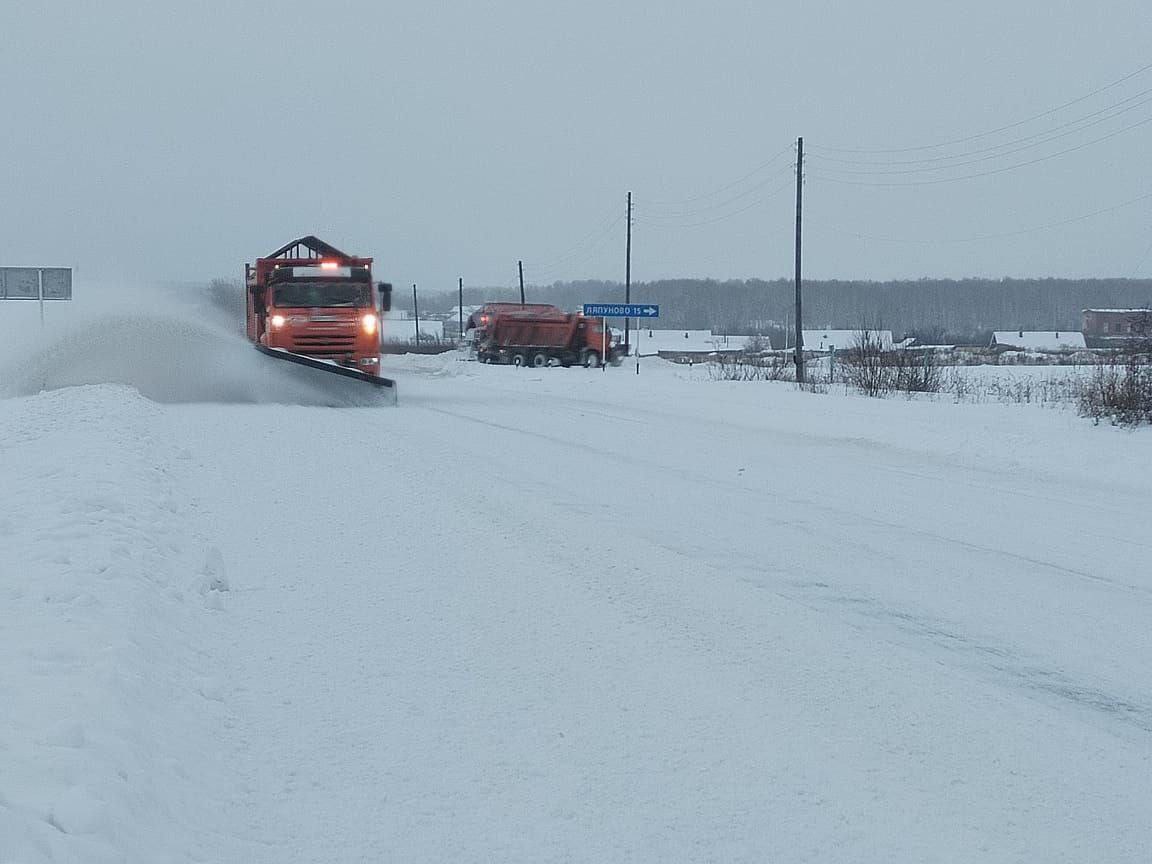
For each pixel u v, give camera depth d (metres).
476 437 18.89
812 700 6.17
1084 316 113.75
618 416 24.47
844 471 15.86
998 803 4.92
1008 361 65.56
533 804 4.83
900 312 151.62
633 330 142.25
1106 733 5.80
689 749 5.45
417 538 10.09
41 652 5.77
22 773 4.25
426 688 6.25
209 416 20.72
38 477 11.58
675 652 6.97
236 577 8.56
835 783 5.09
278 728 5.62
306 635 7.17
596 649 7.00
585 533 10.54
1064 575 9.41
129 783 4.44
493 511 11.51
